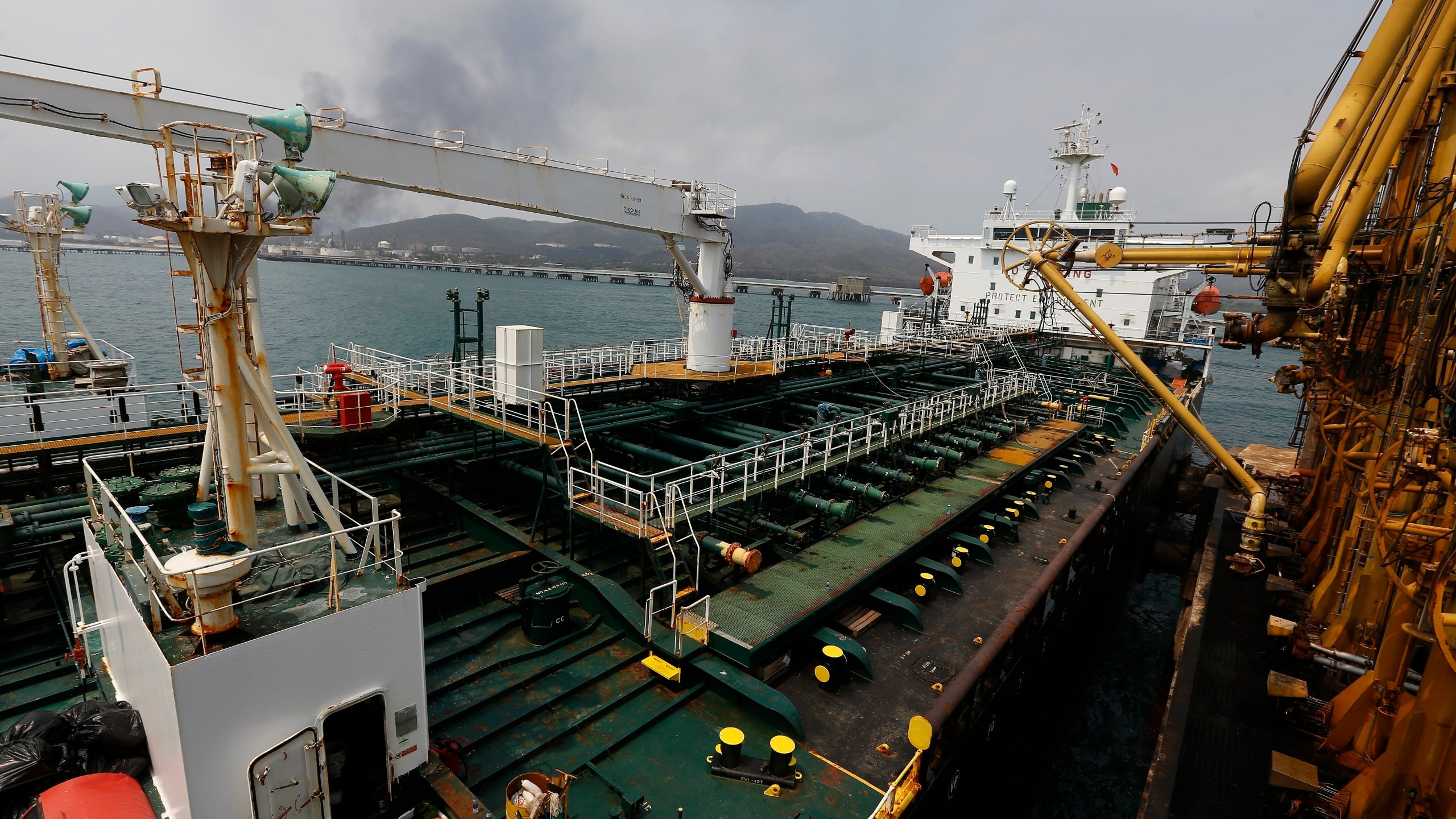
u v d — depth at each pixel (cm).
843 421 2045
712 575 1588
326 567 850
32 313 7212
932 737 1009
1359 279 1655
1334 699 1382
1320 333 1591
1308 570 1938
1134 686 2375
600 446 2077
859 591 1484
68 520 1278
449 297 2117
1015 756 1666
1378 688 1230
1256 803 1215
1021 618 1485
